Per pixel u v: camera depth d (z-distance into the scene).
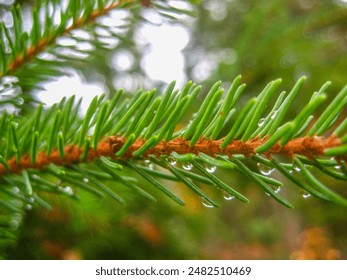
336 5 0.40
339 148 0.13
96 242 0.28
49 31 0.20
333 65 0.43
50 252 0.27
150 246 0.32
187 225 0.39
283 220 0.78
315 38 0.44
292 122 0.13
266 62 0.42
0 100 0.20
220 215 0.84
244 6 0.50
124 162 0.15
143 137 0.15
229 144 0.14
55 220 0.25
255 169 0.26
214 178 0.14
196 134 0.15
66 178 0.17
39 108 0.17
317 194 0.13
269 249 0.78
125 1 0.21
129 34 0.36
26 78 0.20
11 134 0.16
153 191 0.31
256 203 0.84
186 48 0.70
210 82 0.43
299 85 0.14
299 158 0.14
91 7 0.20
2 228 0.19
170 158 0.15
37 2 0.20
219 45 0.55
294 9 0.49
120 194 0.26
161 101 0.15
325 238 0.69
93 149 0.16
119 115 0.17
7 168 0.16
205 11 0.60
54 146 0.17
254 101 0.14
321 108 0.40
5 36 0.19
